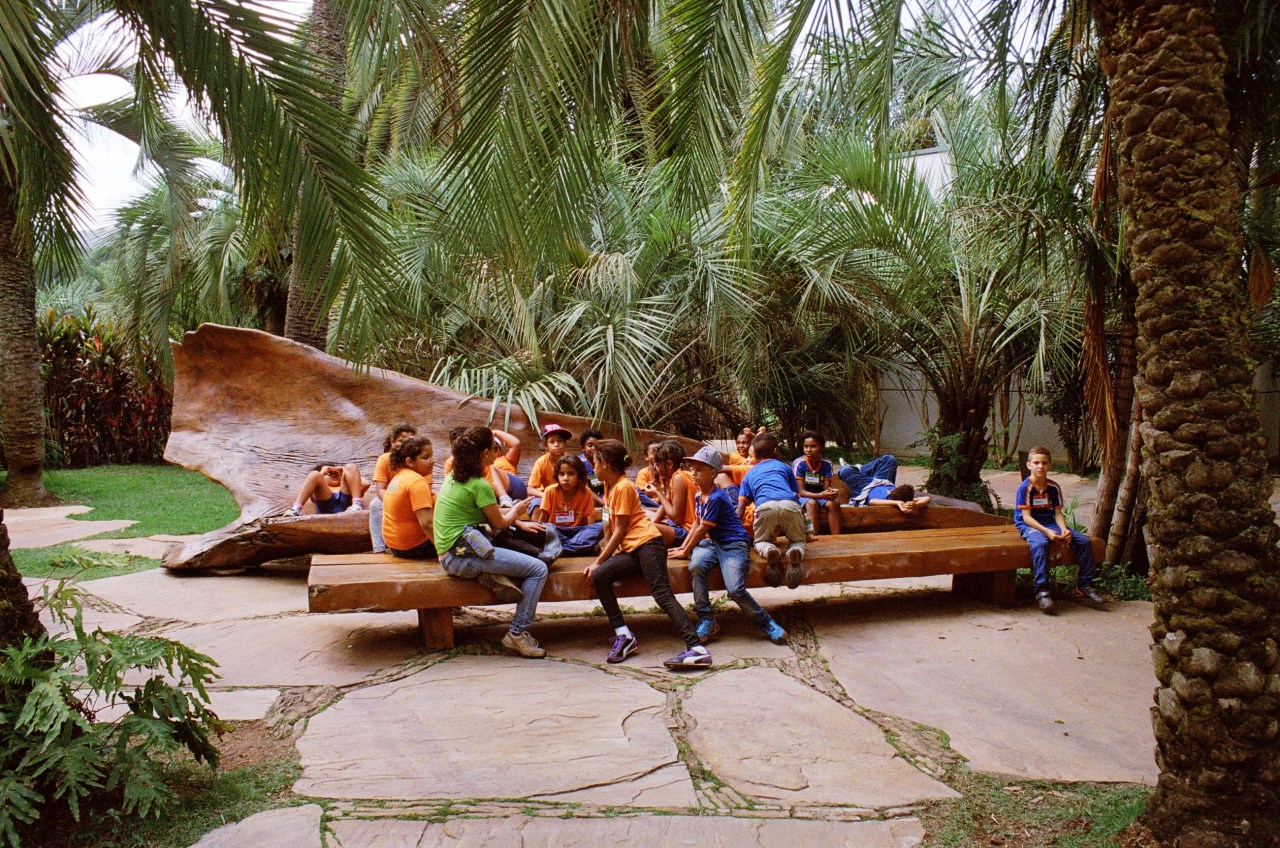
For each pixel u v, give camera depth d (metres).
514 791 3.18
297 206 3.46
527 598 4.83
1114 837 2.81
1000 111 5.71
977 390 9.99
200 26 3.21
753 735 3.73
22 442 10.83
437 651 4.92
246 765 3.40
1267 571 2.63
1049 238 6.38
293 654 4.85
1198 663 2.66
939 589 6.54
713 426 10.99
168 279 13.40
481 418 8.08
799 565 5.24
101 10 3.54
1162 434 2.77
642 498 6.96
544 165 3.80
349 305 3.60
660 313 9.22
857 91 4.55
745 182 4.67
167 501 11.10
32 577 6.74
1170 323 2.74
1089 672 4.60
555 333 9.24
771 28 4.41
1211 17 2.76
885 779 3.31
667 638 5.23
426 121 4.38
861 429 12.70
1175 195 2.72
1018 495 6.09
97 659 2.97
